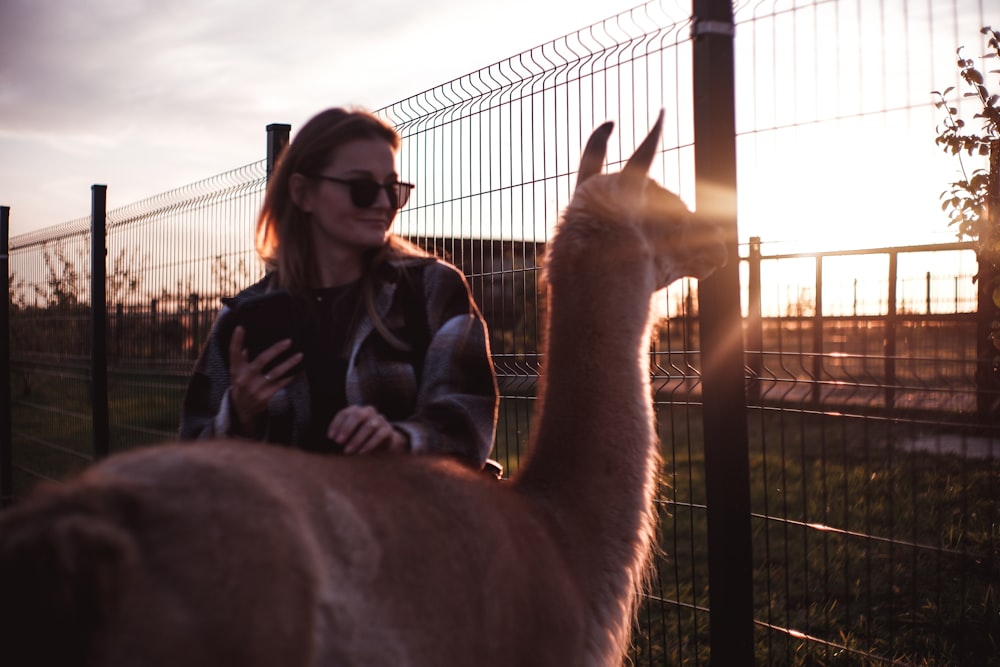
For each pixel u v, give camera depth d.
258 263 5.90
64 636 1.24
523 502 2.28
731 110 3.22
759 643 4.49
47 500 1.35
